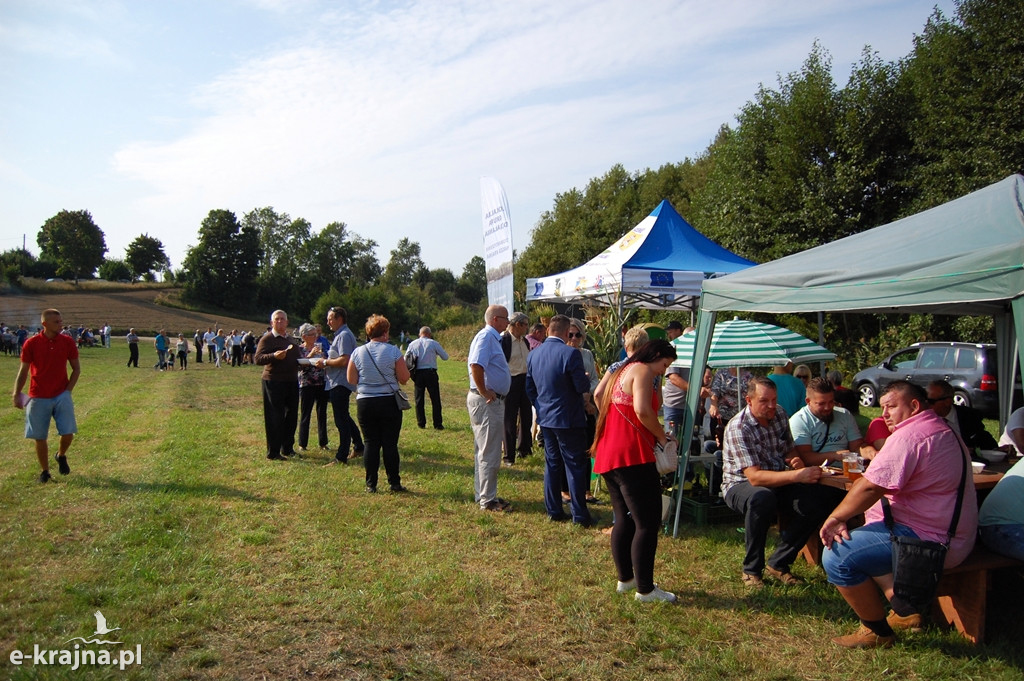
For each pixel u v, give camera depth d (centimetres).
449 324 5650
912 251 450
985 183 1681
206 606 409
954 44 1792
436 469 798
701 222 2489
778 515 519
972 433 639
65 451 716
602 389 548
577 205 4500
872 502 364
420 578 462
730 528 595
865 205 2050
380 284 9538
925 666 353
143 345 5347
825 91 2066
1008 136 1652
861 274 450
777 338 704
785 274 505
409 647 373
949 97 1798
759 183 2223
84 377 2275
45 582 439
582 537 559
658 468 432
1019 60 1645
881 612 373
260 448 931
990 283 379
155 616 396
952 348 1438
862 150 1983
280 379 836
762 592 452
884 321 2095
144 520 567
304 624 396
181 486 684
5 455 846
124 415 1256
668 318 2298
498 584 461
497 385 629
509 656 366
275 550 517
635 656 367
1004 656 364
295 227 11362
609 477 440
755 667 354
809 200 2045
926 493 361
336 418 823
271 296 10125
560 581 464
